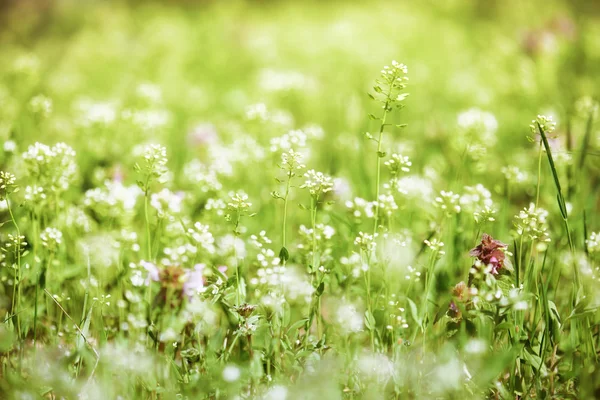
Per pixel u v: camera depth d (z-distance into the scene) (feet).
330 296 9.68
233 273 9.63
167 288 8.30
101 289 9.61
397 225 11.94
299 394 7.57
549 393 8.13
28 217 10.52
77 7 42.34
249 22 40.45
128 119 16.37
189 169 14.07
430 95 23.95
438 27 37.06
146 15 43.91
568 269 10.18
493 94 22.53
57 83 24.45
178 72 28.58
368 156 15.65
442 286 9.46
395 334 8.59
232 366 7.70
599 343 8.77
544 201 13.16
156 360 8.12
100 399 7.61
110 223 10.54
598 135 14.87
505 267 8.46
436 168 14.99
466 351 7.84
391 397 8.09
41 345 9.05
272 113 17.47
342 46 32.22
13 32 39.27
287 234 12.39
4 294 9.90
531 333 8.43
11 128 12.64
